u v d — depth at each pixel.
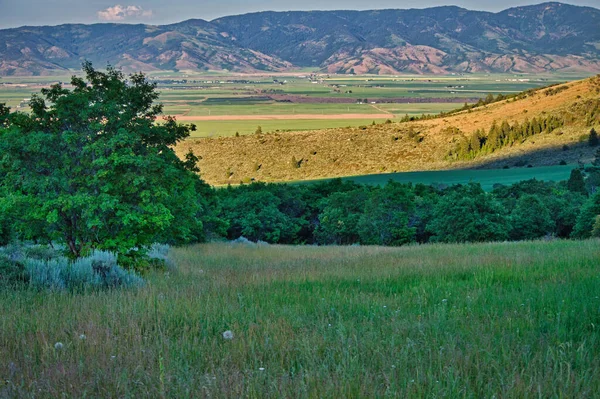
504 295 8.62
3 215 14.96
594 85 183.25
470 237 44.47
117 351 5.82
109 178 15.00
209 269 16.47
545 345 5.70
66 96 15.24
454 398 4.39
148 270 14.76
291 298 9.16
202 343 6.15
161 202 15.92
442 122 179.38
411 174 134.50
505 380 4.71
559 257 14.16
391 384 4.55
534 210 51.34
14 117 15.84
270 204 67.69
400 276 11.89
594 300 7.79
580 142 139.75
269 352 5.71
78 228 15.38
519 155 140.62
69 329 6.72
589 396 4.45
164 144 18.47
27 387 4.71
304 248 32.59
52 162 14.85
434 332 6.32
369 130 174.75
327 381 4.66
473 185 47.78
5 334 6.42
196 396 4.55
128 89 17.62
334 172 149.12
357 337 6.20
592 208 46.44
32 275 10.47
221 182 148.00
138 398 4.58
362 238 56.88
